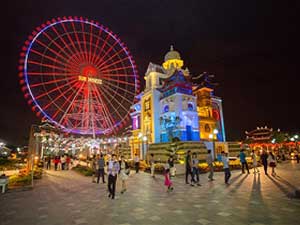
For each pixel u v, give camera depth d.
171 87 37.44
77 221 7.26
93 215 7.94
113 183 10.90
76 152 59.25
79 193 12.36
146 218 7.41
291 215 7.25
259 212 7.65
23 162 43.97
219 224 6.59
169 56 45.56
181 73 38.03
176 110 35.28
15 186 14.70
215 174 20.06
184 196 10.82
